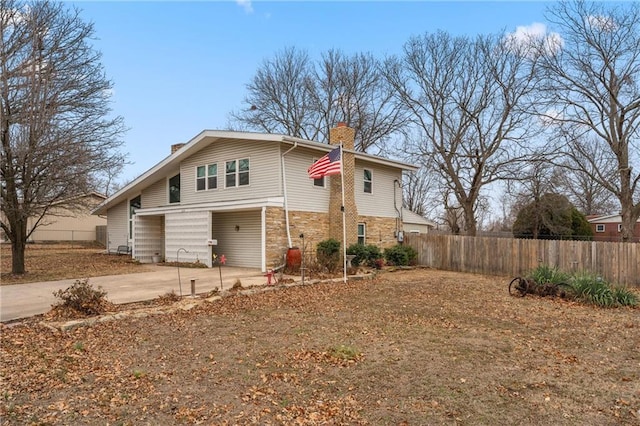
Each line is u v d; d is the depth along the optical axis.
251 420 3.75
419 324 7.46
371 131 32.62
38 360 5.35
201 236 16.77
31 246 30.28
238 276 13.54
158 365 5.24
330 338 6.48
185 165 19.16
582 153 22.91
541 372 5.00
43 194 12.38
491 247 16.02
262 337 6.54
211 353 5.72
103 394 4.31
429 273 16.16
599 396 4.31
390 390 4.45
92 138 13.05
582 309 8.93
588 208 40.50
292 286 11.45
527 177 25.30
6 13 11.50
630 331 7.07
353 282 12.88
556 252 14.23
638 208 22.14
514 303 9.61
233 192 16.98
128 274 14.02
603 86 21.45
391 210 20.86
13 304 8.70
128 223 23.77
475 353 5.75
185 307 8.56
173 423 3.69
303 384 4.62
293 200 15.80
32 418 3.76
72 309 7.67
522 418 3.80
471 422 3.72
